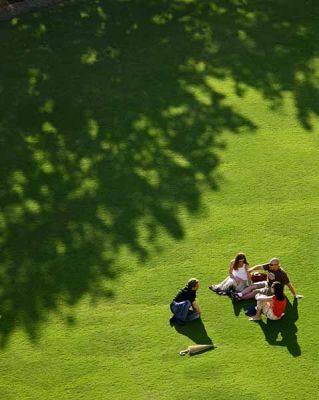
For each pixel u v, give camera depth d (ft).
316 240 200.44
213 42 284.20
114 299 187.93
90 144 238.27
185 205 214.07
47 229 208.64
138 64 274.57
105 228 208.13
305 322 178.60
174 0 312.09
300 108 249.55
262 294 183.42
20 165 231.50
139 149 235.20
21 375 170.71
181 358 172.14
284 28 290.35
